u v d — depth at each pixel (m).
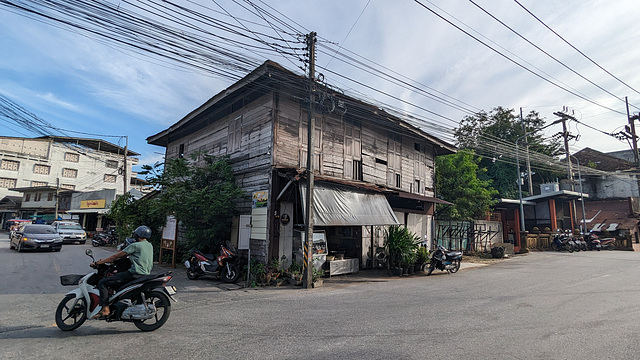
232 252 10.49
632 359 4.22
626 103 28.88
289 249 11.24
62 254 16.02
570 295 8.34
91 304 5.29
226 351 4.45
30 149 42.22
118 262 5.69
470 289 9.27
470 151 21.95
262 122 11.98
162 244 13.79
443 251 12.97
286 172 10.80
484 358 4.23
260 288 9.40
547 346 4.67
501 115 31.98
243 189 12.32
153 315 5.31
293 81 11.08
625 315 6.38
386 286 9.86
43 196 40.00
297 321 5.93
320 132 13.12
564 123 28.77
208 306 7.12
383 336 5.08
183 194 11.71
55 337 4.95
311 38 10.28
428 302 7.55
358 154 14.59
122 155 49.00
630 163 35.69
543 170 33.38
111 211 19.06
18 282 9.09
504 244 20.36
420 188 18.30
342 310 6.78
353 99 12.80
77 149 45.03
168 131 17.44
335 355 4.30
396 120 15.23
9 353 4.30
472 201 19.98
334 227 14.81
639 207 30.78
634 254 20.89
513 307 7.04
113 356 4.25
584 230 26.81
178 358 4.20
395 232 12.91
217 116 14.78
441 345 4.69
